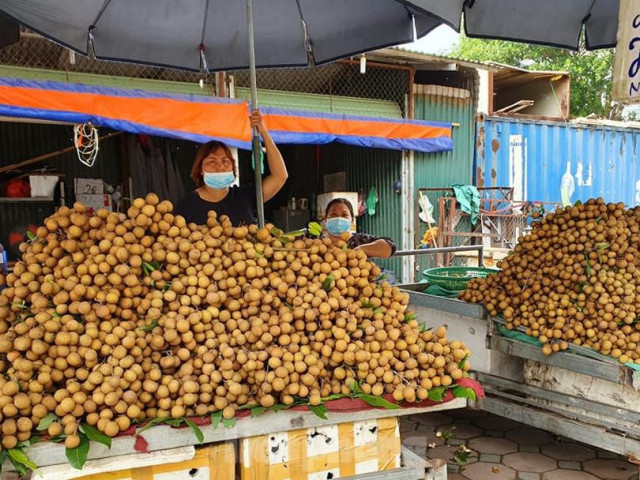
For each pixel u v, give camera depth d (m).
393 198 8.13
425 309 3.80
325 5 3.53
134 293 1.86
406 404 1.95
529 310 3.13
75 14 3.23
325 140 6.80
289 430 1.86
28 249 1.97
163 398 1.73
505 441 3.57
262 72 7.46
